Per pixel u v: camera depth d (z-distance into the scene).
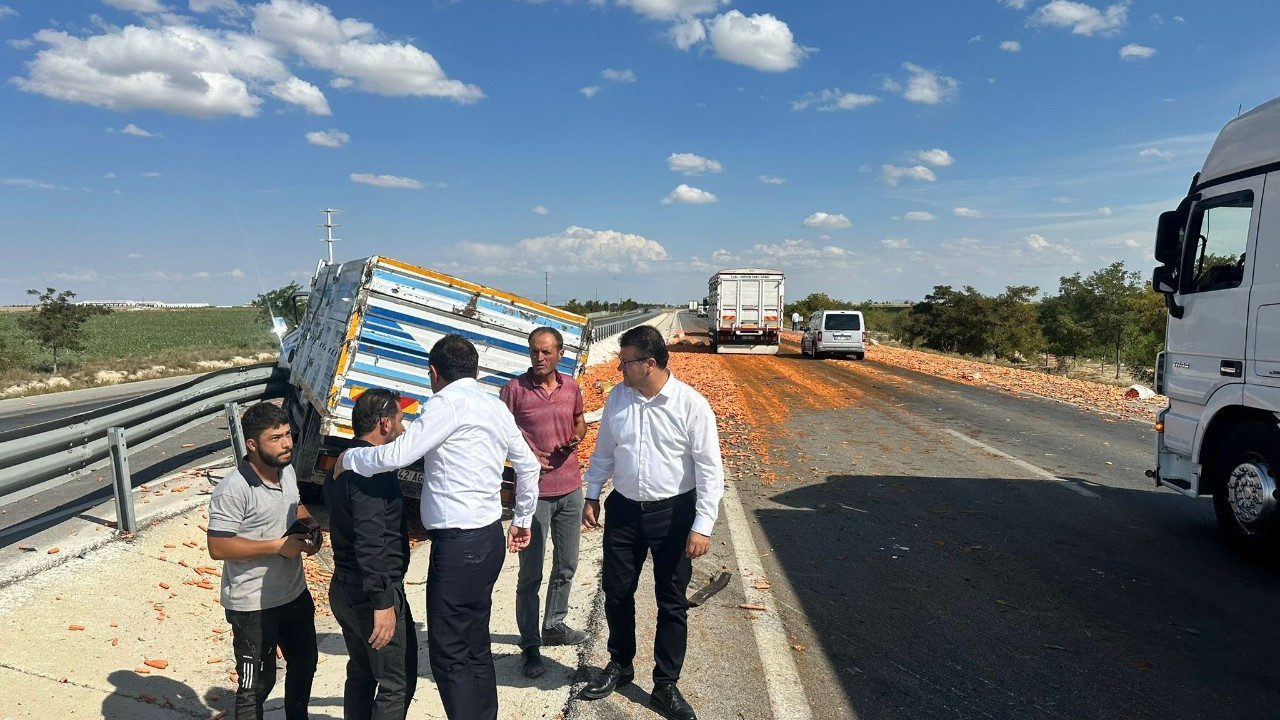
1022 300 40.66
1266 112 5.66
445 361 3.40
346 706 3.33
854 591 5.17
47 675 3.78
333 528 3.15
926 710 3.64
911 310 46.72
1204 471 6.31
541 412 4.17
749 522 6.84
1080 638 4.43
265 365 10.41
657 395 3.53
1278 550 5.49
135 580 5.01
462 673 3.24
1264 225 5.57
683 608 3.62
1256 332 5.62
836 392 17.39
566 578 4.31
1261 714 3.61
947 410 14.31
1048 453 10.05
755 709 3.65
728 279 31.70
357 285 6.54
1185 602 4.96
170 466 8.88
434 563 3.22
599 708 3.67
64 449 5.41
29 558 5.00
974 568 5.61
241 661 3.28
